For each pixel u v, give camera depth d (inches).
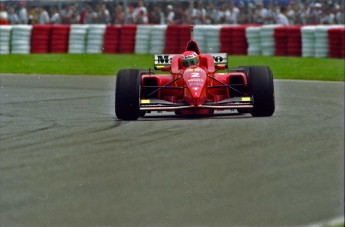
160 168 1186.0
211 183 1082.1
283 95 2320.4
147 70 1865.2
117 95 1715.1
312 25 4274.1
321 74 3115.2
